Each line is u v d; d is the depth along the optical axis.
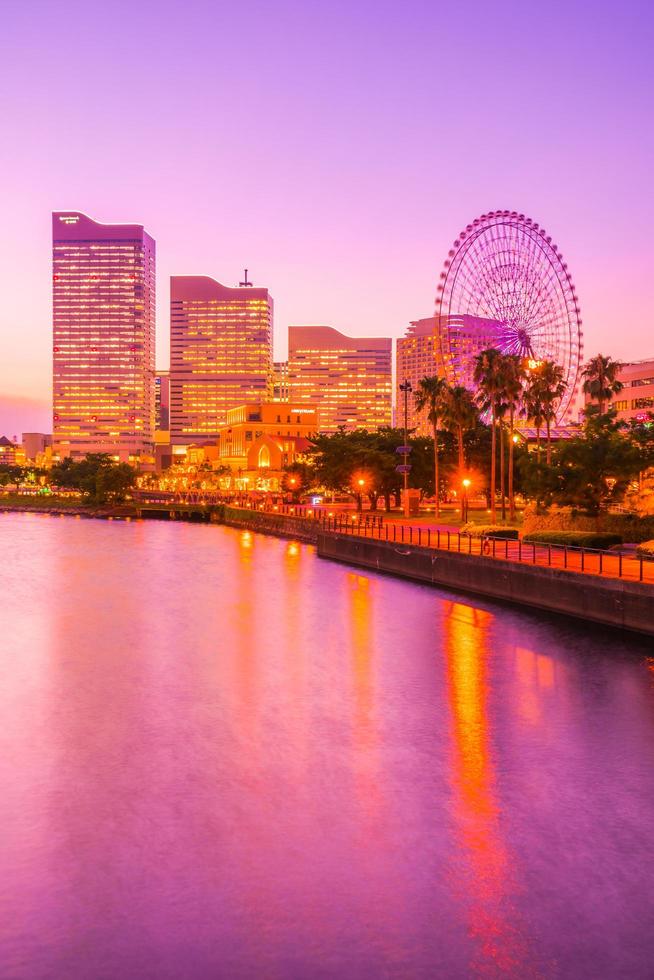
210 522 154.12
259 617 45.47
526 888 14.79
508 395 81.25
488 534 62.16
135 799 18.94
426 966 12.48
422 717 25.69
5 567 74.31
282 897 14.42
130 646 37.44
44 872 15.35
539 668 31.94
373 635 39.41
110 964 12.49
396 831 17.17
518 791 19.52
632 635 37.06
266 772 20.77
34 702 27.61
